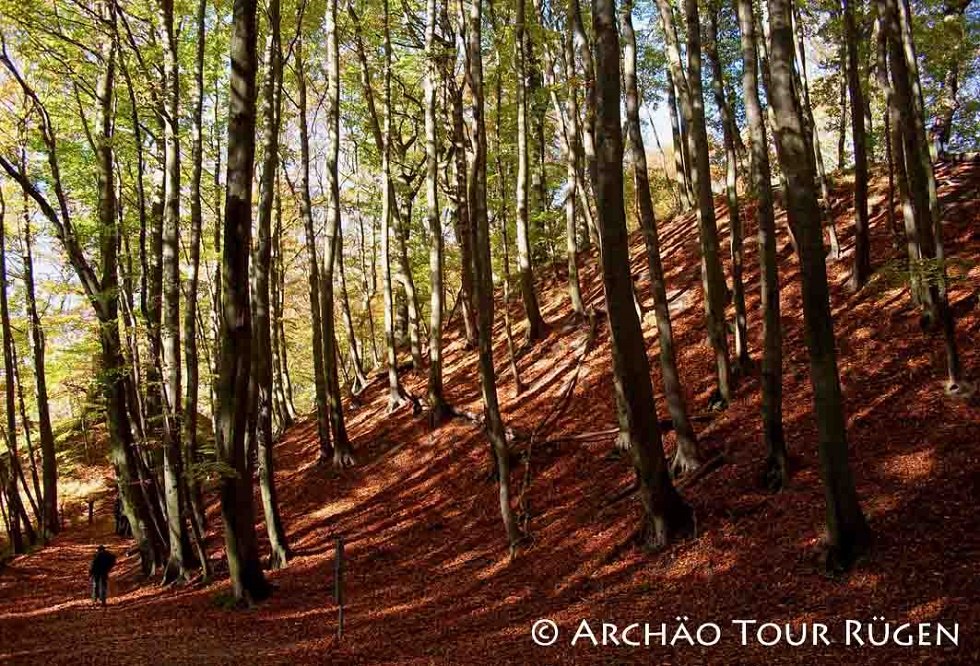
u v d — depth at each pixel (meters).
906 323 14.44
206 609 12.98
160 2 14.16
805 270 8.30
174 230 14.71
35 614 14.16
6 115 17.47
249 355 12.67
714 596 9.05
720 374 14.49
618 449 14.99
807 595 8.28
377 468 19.22
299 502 18.92
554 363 20.19
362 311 35.09
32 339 22.89
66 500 28.11
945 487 9.41
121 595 15.42
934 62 18.31
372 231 29.94
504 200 20.84
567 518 13.31
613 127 10.27
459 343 25.69
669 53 14.56
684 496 11.95
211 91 19.31
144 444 16.42
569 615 9.71
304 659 9.41
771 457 11.25
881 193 20.59
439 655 8.99
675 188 33.59
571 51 19.94
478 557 13.34
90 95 16.05
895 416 11.81
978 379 11.70
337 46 20.00
